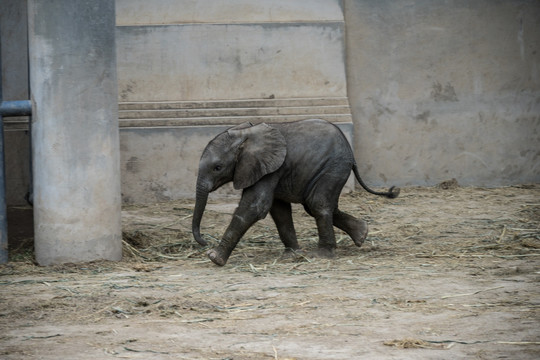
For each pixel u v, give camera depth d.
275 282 10.10
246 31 20.72
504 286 9.48
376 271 10.77
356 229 12.58
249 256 12.58
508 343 6.90
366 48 21.62
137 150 19.80
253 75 20.73
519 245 12.94
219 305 8.78
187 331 7.60
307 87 20.86
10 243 13.54
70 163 11.77
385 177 21.80
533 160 22.00
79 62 11.72
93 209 11.92
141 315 8.36
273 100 20.62
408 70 21.70
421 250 12.76
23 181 19.39
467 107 21.84
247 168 11.37
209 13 20.83
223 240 11.55
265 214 11.56
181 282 10.26
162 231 15.36
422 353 6.64
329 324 7.75
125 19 20.52
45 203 11.82
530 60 21.94
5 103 11.97
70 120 11.72
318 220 11.92
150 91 20.44
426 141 21.78
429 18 21.67
